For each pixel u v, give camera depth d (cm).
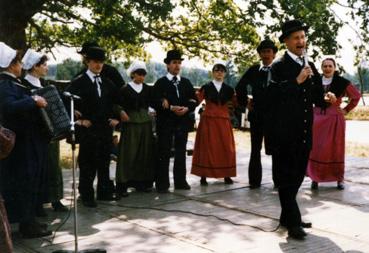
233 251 457
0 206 323
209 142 739
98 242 486
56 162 584
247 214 586
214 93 735
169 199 662
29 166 488
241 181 779
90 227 537
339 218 564
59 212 596
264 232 515
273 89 501
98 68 621
